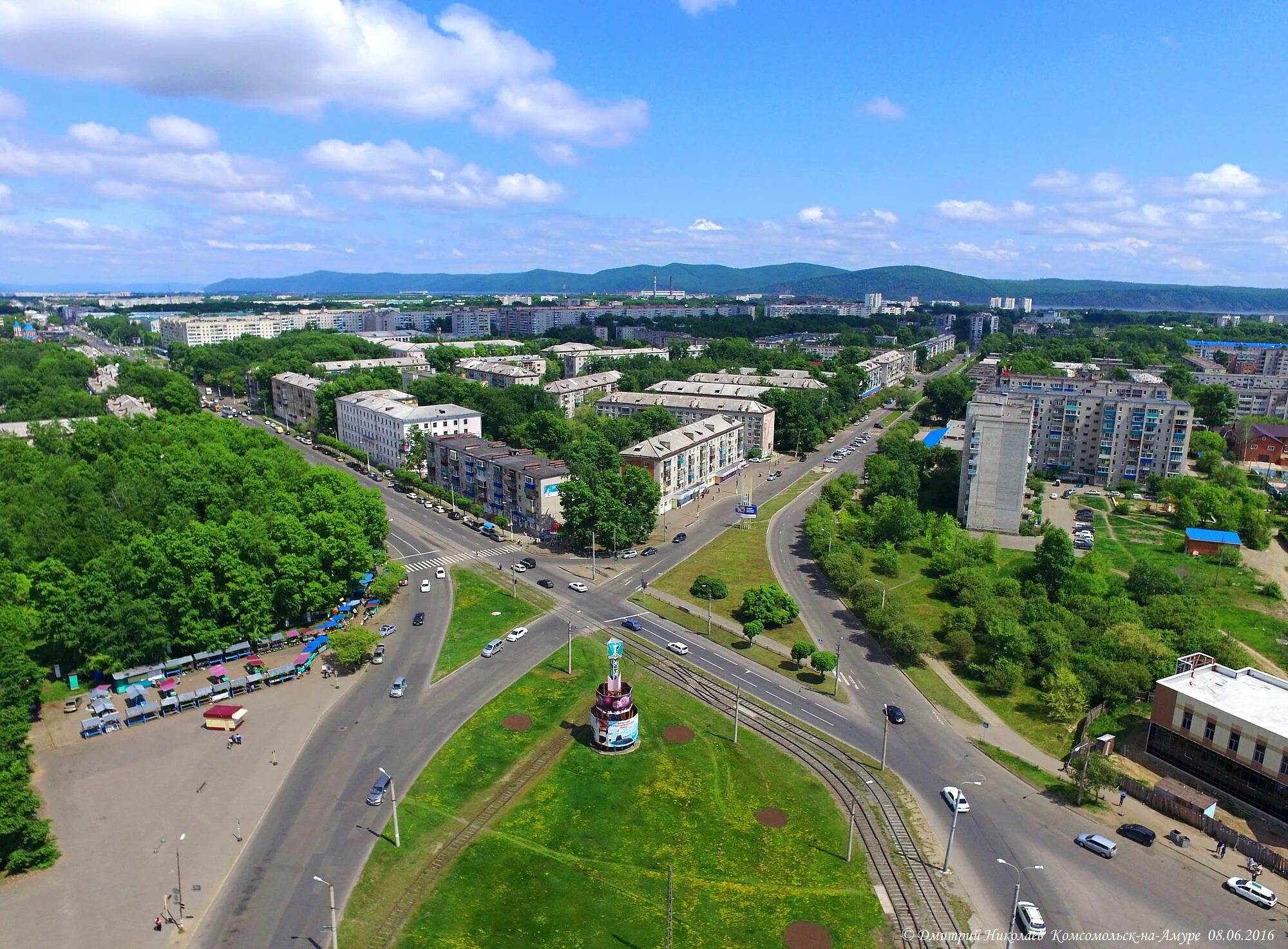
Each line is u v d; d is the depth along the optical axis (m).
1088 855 98.31
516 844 98.56
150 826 101.38
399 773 112.62
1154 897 91.50
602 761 116.00
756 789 110.50
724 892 91.31
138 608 135.62
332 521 163.62
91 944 83.00
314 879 92.19
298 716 127.44
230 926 85.56
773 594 161.88
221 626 150.00
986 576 175.38
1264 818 105.00
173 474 196.62
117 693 133.75
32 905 88.31
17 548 152.00
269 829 101.00
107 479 194.62
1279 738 103.38
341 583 161.62
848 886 92.69
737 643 155.25
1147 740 119.69
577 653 149.25
